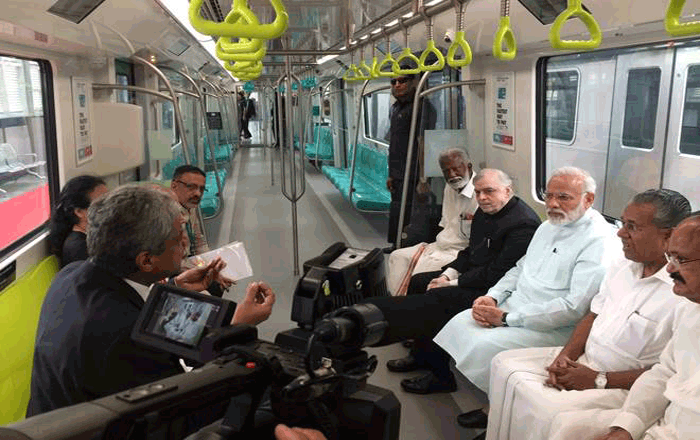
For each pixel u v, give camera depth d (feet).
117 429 2.58
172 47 19.79
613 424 7.16
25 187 13.16
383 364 13.38
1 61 12.29
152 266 5.71
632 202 8.20
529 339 10.04
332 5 11.88
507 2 7.64
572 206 10.03
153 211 5.59
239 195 35.81
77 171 14.92
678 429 6.70
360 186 29.09
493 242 12.11
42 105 13.42
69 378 5.30
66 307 5.54
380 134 30.86
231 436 3.24
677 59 12.13
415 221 17.94
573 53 12.74
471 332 10.39
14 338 9.23
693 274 6.47
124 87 16.35
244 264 12.16
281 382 3.37
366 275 5.46
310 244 23.95
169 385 2.87
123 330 5.32
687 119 12.05
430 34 11.68
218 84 42.68
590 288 9.71
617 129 13.99
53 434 2.36
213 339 3.99
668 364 7.24
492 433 9.12
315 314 4.90
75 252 11.12
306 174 45.06
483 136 17.39
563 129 14.29
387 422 3.67
